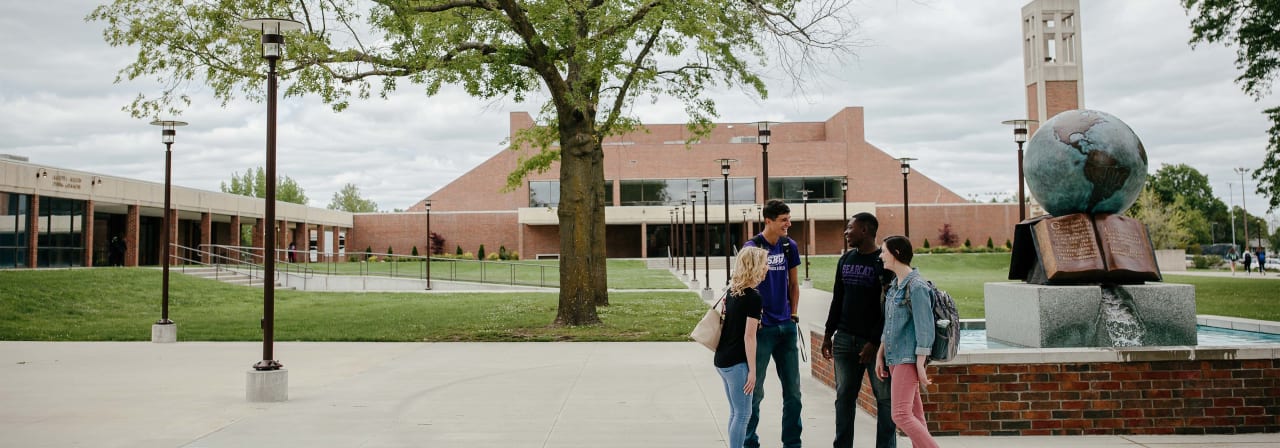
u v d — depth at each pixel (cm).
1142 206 6588
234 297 2495
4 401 849
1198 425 650
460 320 1780
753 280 530
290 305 2288
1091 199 790
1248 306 2019
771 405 812
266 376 842
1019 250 850
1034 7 5909
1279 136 2516
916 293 502
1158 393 652
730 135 7731
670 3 1445
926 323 496
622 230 6588
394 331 1588
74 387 941
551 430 698
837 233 6519
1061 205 809
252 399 841
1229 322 947
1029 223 832
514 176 2297
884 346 520
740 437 527
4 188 2653
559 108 1602
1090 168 775
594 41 1462
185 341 1478
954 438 648
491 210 6644
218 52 1478
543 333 1525
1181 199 7625
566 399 852
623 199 6450
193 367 1118
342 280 3547
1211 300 2228
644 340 1441
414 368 1096
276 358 1211
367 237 6375
